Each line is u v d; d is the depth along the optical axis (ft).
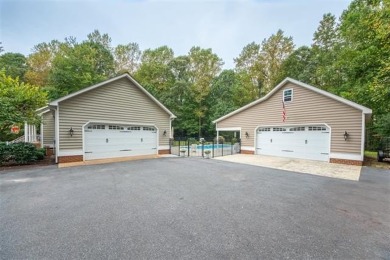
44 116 42.73
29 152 30.40
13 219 11.46
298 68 77.66
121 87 38.11
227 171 26.55
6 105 28.84
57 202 14.30
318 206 13.93
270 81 85.87
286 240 9.39
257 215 12.32
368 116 33.22
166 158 39.50
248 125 48.01
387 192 17.46
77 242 9.05
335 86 61.46
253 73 88.84
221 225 10.90
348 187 19.07
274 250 8.55
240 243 9.09
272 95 43.34
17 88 31.35
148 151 43.01
